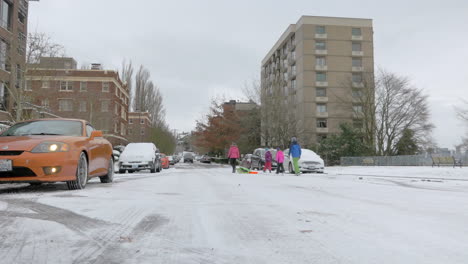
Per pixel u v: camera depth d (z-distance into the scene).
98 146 7.48
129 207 4.23
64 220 3.38
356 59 53.44
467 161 24.14
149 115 61.75
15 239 2.66
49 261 2.16
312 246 2.55
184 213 3.88
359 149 37.72
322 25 52.88
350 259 2.24
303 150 19.19
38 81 18.00
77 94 43.59
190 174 14.38
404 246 2.55
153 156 17.23
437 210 4.26
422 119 38.84
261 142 41.75
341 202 4.95
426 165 25.86
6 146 5.57
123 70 61.59
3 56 19.00
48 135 6.34
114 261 2.18
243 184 8.20
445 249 2.48
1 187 6.83
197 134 48.97
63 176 5.80
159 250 2.42
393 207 4.49
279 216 3.76
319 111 52.38
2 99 22.78
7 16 25.94
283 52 61.34
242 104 47.31
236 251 2.42
